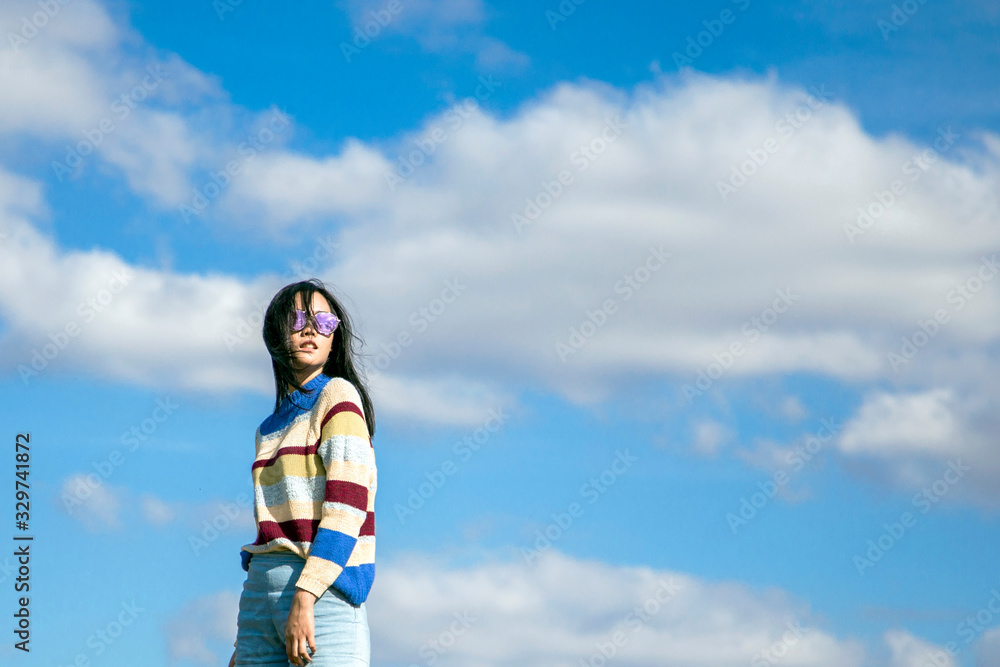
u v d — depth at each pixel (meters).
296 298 4.33
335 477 3.88
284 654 3.98
